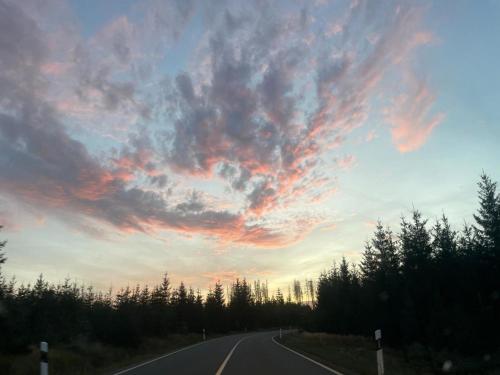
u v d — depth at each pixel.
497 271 33.97
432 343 32.94
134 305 44.97
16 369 16.30
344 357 20.22
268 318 135.25
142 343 34.44
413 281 37.19
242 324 110.62
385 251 44.88
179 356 23.12
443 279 37.00
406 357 32.41
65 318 31.58
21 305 26.16
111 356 25.91
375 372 14.04
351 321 56.59
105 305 40.09
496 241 33.75
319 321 69.31
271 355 22.55
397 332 40.31
